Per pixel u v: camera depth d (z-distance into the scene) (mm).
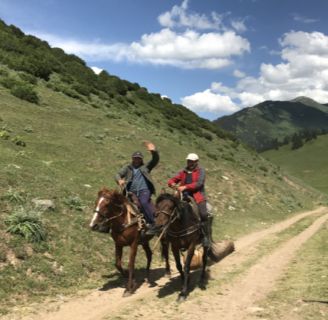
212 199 32062
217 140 66875
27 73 47000
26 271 10969
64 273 11633
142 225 10930
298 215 37500
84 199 17766
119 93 63281
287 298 10258
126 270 12977
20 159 20609
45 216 14125
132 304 10016
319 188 143375
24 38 59781
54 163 23844
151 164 11555
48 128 31828
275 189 46625
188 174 11102
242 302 10188
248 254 17359
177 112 69562
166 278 12703
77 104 44719
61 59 62531
